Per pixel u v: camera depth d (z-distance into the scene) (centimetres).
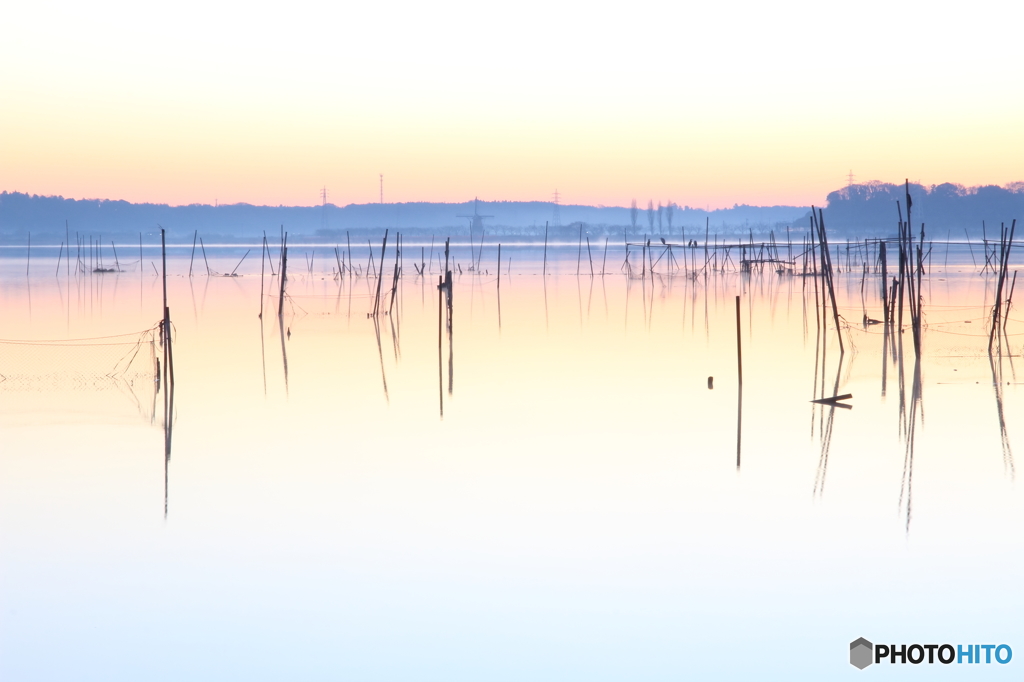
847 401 2373
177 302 5444
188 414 2258
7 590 1241
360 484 1689
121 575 1286
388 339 3653
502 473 1752
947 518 1495
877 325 3956
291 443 1981
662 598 1203
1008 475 1720
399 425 2139
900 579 1264
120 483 1700
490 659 1062
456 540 1405
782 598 1209
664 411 2269
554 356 3166
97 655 1076
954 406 2298
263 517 1512
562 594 1221
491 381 2681
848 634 1118
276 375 2802
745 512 1530
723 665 1051
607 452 1897
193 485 1684
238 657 1070
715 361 3042
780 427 2098
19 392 2522
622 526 1462
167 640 1109
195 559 1339
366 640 1108
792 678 1024
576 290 6309
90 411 2289
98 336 3778
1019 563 1316
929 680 1017
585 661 1061
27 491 1653
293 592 1229
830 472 1750
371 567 1309
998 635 1114
